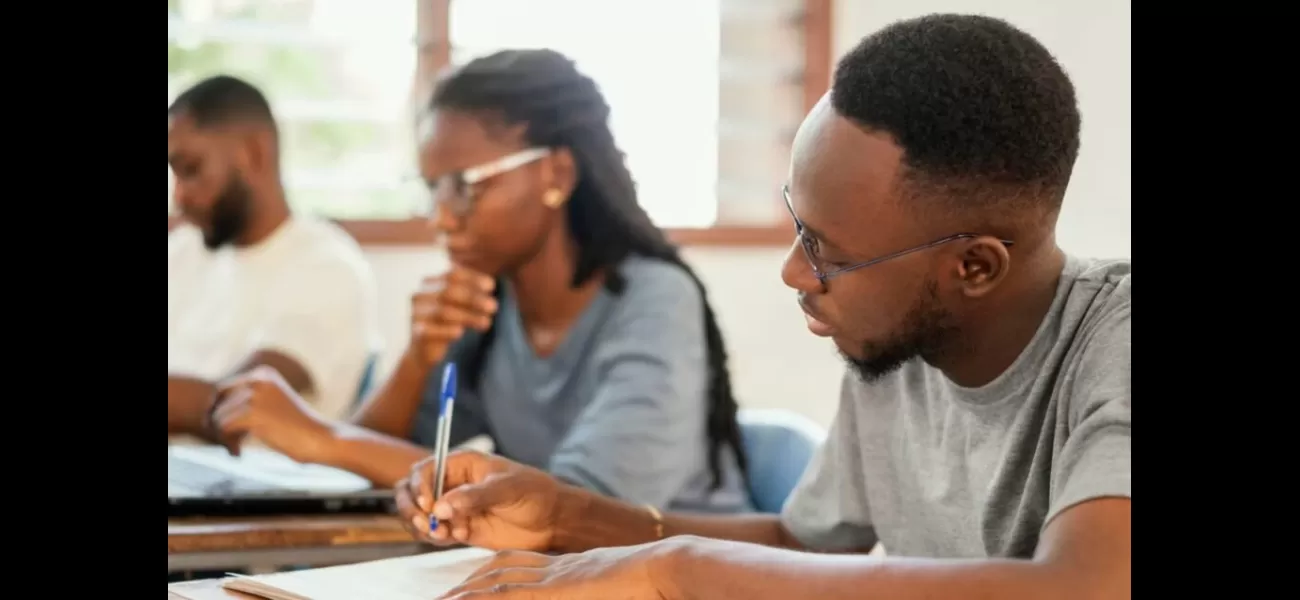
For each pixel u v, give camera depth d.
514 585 0.86
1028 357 0.95
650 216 1.76
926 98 0.85
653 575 0.85
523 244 1.68
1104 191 2.04
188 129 2.21
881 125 0.86
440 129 1.68
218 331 2.25
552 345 1.72
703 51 2.84
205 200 2.22
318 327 2.21
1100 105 2.06
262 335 2.21
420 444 1.81
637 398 1.58
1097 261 0.97
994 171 0.85
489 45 2.73
